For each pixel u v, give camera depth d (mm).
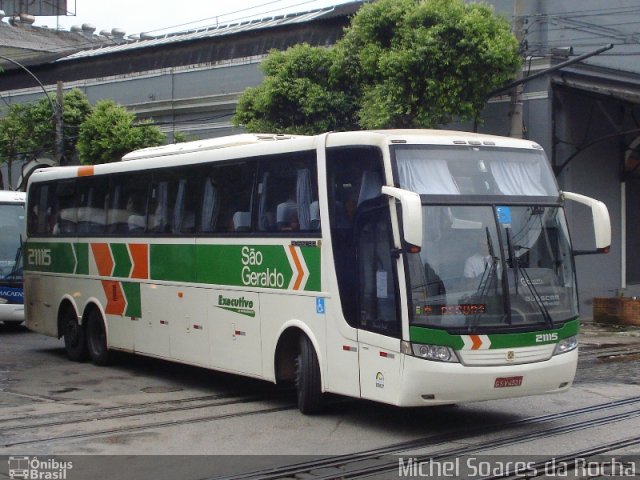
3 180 35562
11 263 20891
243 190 11867
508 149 10320
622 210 25469
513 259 9703
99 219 15047
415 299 9281
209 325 12391
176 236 13094
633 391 12477
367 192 9914
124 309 14352
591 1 24234
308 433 9969
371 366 9758
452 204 9633
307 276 10680
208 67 30766
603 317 22844
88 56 34656
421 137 9945
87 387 13250
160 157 13641
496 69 19594
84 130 28938
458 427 10219
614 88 22984
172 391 12898
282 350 11227
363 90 21328
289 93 21984
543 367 9609
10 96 36656
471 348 9281
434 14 19766
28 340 19719
